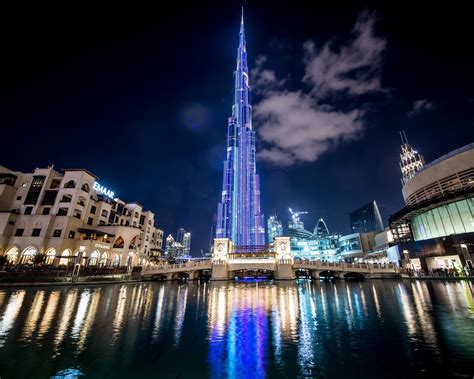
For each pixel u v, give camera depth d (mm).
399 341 11133
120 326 14141
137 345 11062
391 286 35250
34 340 11391
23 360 9242
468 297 21875
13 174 60562
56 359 9414
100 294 27562
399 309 18094
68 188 58781
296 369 8672
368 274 52969
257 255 56875
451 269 43938
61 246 52438
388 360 9180
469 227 47625
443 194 49844
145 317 16500
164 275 57125
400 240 66375
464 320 14195
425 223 57344
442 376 7887
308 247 127812
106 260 61250
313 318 16016
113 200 76812
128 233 66375
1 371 8336
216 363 9242
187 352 10273
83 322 14820
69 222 55219
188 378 8094
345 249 109562
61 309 18375
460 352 9625
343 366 8836
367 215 143375
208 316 16891
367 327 13617
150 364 9141
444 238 49344
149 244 93750
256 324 14672
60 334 12367
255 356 9859
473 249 45438
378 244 89375
